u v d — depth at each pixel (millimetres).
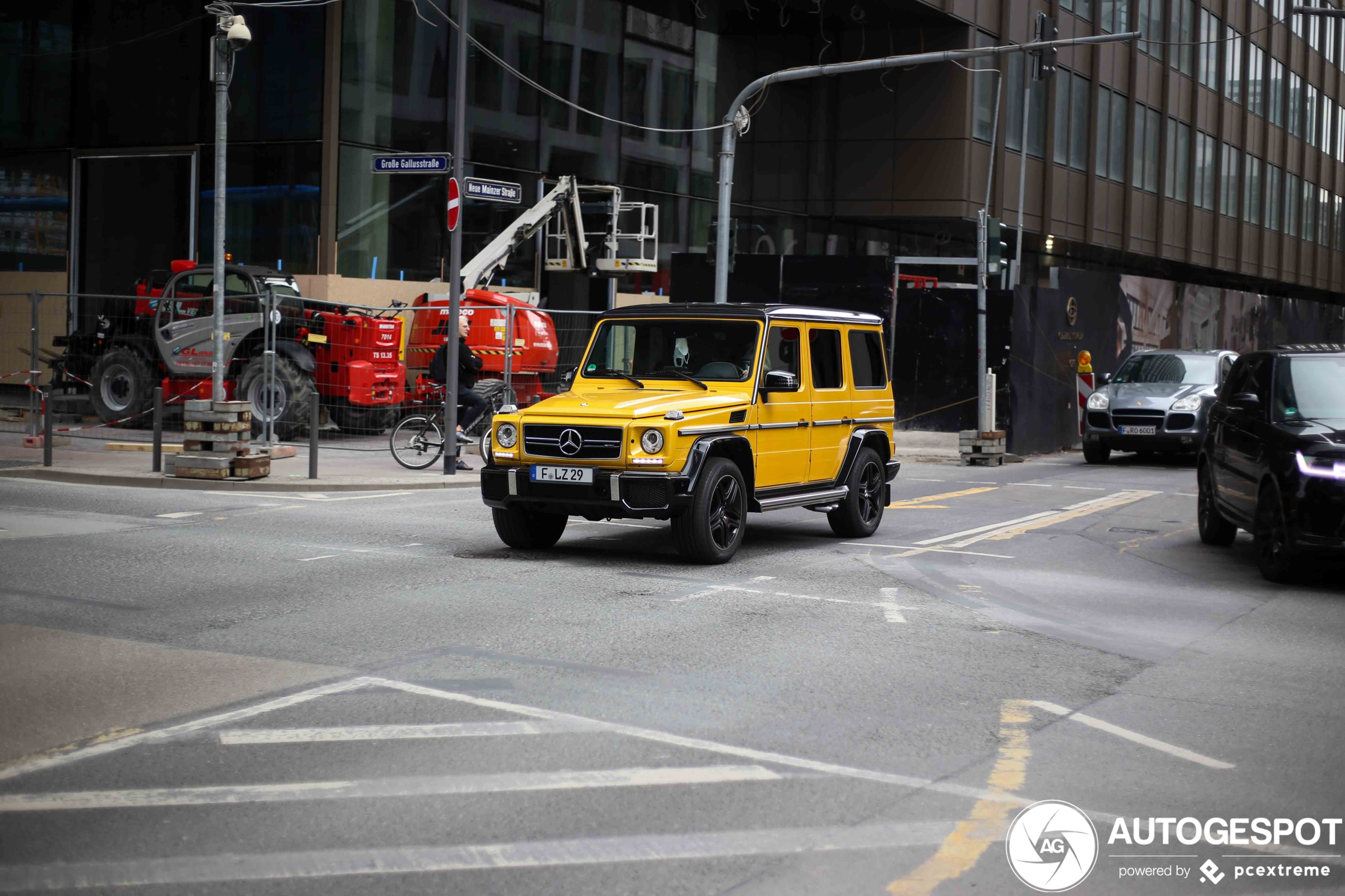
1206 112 51875
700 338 12094
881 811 5117
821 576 10836
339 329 22844
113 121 28641
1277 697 7113
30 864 4453
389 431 23891
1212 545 13406
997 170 38062
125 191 28750
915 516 15531
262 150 26641
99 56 28797
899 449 24875
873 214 37188
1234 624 9250
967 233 40812
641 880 4398
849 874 4492
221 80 16812
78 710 6340
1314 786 5566
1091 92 42969
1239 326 41969
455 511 14633
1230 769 5785
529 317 25312
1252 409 12047
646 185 33656
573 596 9594
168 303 23141
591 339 12516
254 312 22844
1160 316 35250
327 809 5031
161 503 14492
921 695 6965
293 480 16797
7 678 6891
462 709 6461
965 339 27000
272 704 6480
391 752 5762
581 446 10953
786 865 4551
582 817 4980
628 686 6973
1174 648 8406
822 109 37438
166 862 4488
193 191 27734
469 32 28375
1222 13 52719
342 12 25766
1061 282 27938
